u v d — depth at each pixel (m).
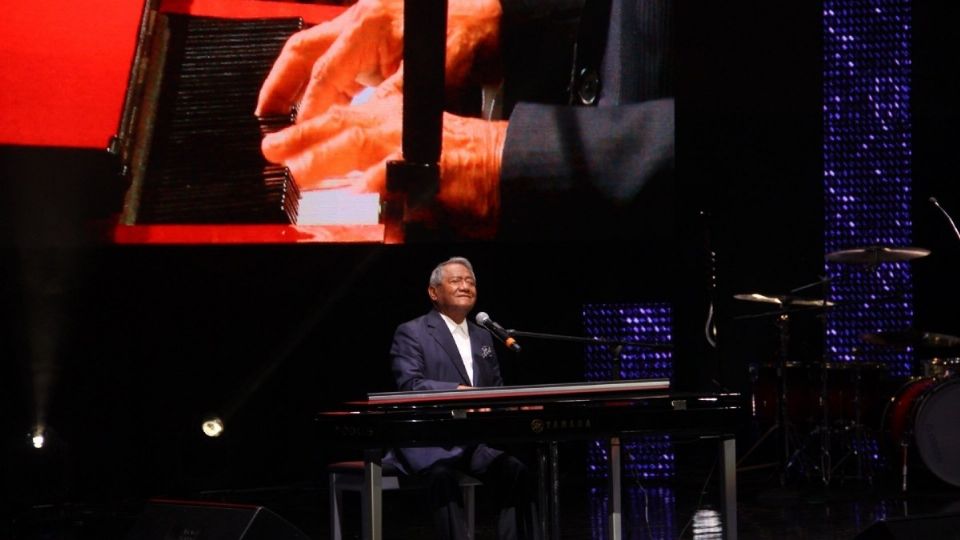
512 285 24.48
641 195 21.59
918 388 22.84
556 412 11.34
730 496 12.55
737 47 25.06
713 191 25.31
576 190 21.47
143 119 19.98
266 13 20.53
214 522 9.88
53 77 19.62
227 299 23.16
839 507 20.41
